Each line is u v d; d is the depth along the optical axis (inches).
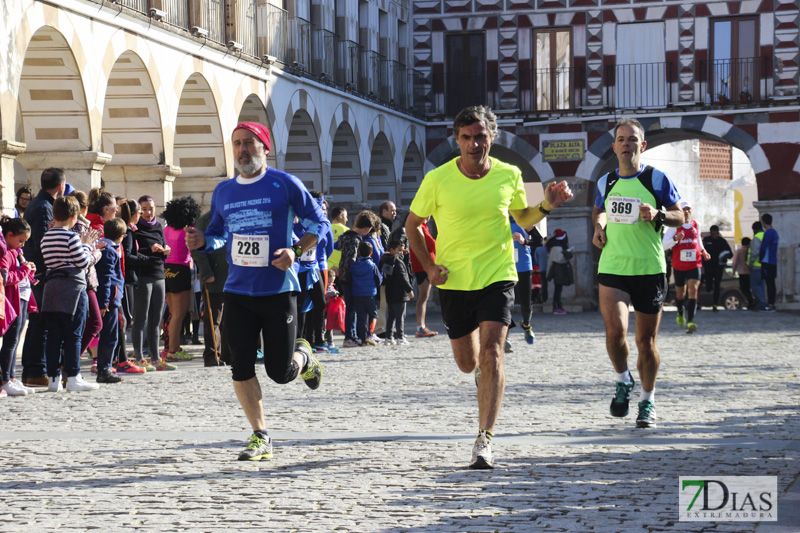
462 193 339.9
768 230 1432.1
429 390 538.0
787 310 1481.3
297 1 1285.7
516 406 468.8
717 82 1589.6
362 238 863.7
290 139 1310.3
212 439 388.2
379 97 1528.1
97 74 842.8
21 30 734.5
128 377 622.8
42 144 834.8
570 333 1003.3
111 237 596.1
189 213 717.9
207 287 684.1
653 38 1616.6
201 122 1066.7
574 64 1643.7
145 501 284.8
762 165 1567.4
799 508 262.4
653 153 2532.0
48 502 286.0
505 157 1768.0
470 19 1675.7
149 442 383.6
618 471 314.2
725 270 1572.3
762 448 352.2
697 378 576.4
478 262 339.3
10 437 400.5
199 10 1034.1
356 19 1461.6
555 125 1636.3
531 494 284.0
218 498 286.8
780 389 523.2
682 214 397.1
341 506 274.1
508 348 775.1
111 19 861.2
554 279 1489.9
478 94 1679.4
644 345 403.9
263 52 1172.5
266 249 343.6
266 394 526.6
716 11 1588.3
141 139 953.5
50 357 551.8
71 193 591.8
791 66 1565.0
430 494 286.5
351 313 852.0
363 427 413.4
